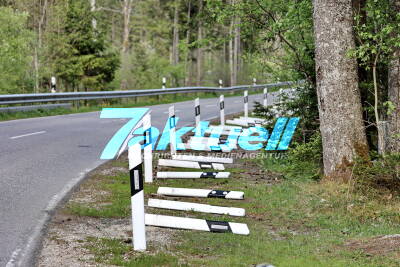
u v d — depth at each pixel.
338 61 10.85
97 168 12.11
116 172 11.86
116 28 81.50
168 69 60.41
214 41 17.23
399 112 11.07
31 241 6.84
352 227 8.25
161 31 73.81
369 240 7.31
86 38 43.00
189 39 65.19
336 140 10.93
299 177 11.98
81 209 8.52
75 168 11.98
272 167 13.65
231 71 55.97
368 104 12.80
